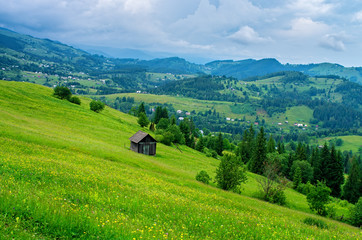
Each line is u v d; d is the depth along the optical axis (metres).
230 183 49.69
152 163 55.53
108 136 81.81
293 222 21.42
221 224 14.52
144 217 12.98
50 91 131.88
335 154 98.00
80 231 9.38
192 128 196.25
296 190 84.00
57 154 36.44
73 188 16.16
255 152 110.38
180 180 40.81
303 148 121.94
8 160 21.53
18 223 8.73
